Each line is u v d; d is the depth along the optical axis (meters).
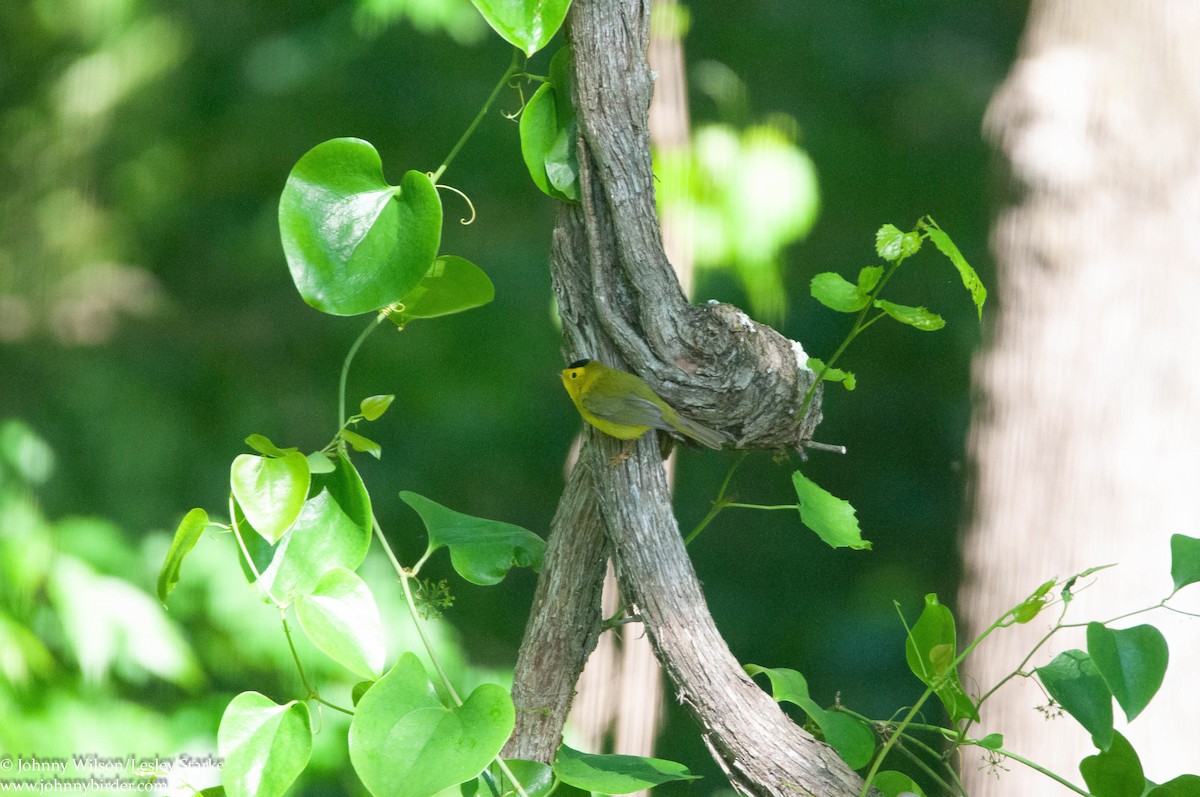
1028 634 9.90
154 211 17.77
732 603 17.95
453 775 3.92
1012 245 10.90
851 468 18.41
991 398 10.84
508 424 17.67
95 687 9.20
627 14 4.41
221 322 17.56
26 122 17.45
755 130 10.03
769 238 9.77
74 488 14.73
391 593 10.84
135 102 17.47
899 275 17.92
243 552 4.45
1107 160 10.58
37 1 17.20
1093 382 10.32
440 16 14.84
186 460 16.05
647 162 4.45
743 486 18.59
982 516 10.67
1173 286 10.32
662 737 15.16
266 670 9.98
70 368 16.42
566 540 4.86
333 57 17.08
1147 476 10.06
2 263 17.14
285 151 17.58
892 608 17.23
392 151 17.28
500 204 17.38
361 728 4.02
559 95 4.61
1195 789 4.44
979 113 18.09
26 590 9.05
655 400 4.49
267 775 4.18
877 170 18.06
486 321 17.17
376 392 17.41
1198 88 10.51
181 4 17.48
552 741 4.97
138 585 10.21
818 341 18.03
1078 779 9.35
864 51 18.30
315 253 4.36
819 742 4.43
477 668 11.73
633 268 4.43
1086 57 10.82
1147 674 4.15
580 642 4.92
